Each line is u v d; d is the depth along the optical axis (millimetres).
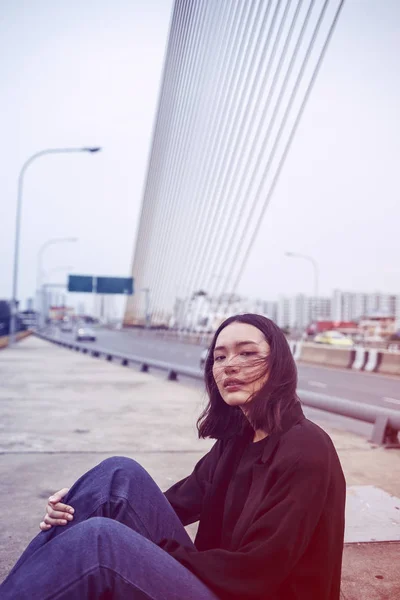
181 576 1362
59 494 1750
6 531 3477
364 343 38688
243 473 1623
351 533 3396
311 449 1476
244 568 1372
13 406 9273
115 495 1689
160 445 6156
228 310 28953
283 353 1639
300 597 1458
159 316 51375
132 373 16047
